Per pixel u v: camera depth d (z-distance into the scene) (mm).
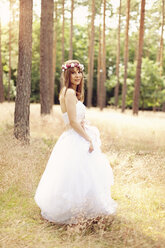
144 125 9695
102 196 2785
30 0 5926
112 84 26094
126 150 6086
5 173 3666
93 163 2805
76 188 2699
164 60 30203
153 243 2482
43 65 11117
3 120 8102
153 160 4613
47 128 8445
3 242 2367
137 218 3037
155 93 24438
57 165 2801
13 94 31938
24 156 4707
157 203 3529
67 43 35438
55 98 37875
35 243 2400
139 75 15836
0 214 2955
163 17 18922
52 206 2768
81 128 2785
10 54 26312
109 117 11641
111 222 2893
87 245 2416
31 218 2943
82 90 2992
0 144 4844
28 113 6090
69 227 2674
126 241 2502
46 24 11086
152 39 27609
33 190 3662
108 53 35844
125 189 3973
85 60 35750
